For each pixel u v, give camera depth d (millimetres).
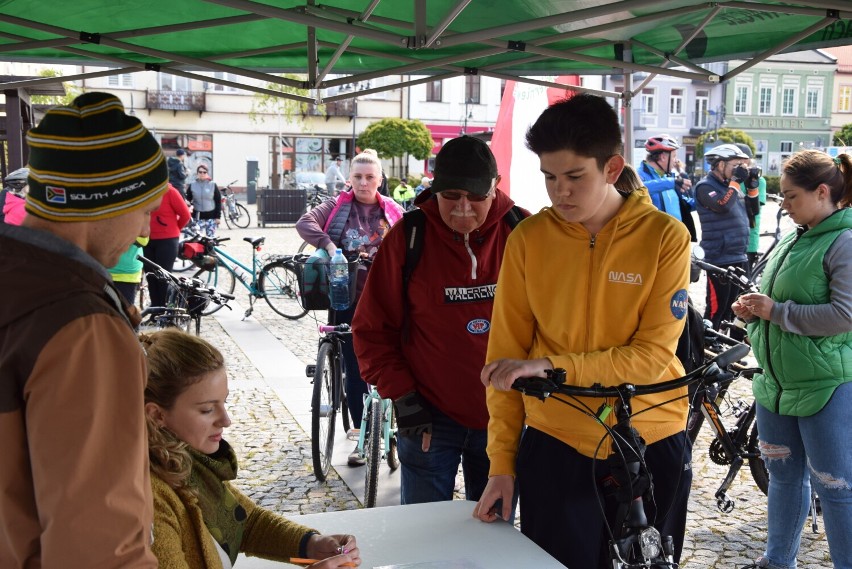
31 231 1237
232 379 7238
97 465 1161
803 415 3096
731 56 4156
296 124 39531
